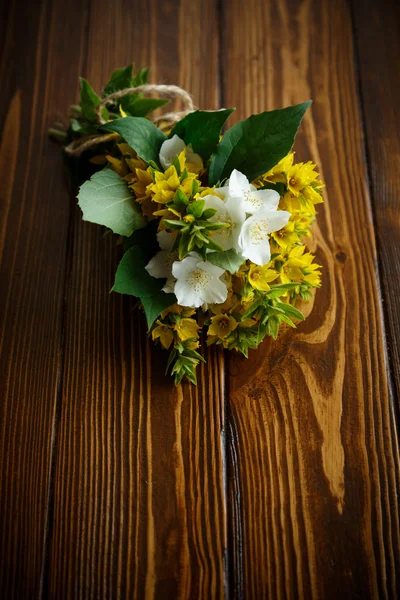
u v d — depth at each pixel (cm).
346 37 57
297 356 47
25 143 53
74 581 43
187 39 57
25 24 57
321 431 45
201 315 45
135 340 47
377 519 43
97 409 46
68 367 47
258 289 42
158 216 42
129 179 43
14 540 43
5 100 55
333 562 43
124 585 42
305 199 42
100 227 51
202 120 43
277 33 57
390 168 52
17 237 51
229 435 45
